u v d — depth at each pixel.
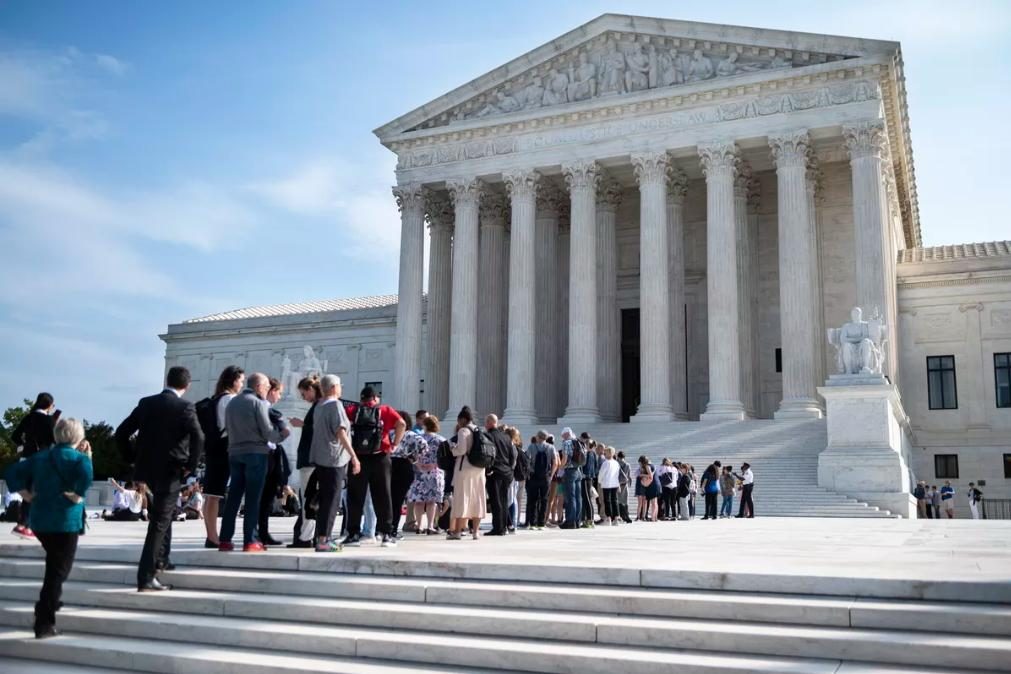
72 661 12.09
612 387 58.28
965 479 56.53
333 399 16.34
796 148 51.41
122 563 16.05
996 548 18.06
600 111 56.16
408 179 61.25
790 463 42.09
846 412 38.75
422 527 23.72
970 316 58.03
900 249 67.56
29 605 14.35
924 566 13.35
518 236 57.69
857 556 15.61
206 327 87.62
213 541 17.16
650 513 35.88
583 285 55.62
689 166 58.06
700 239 63.25
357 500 18.06
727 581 11.87
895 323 55.31
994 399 56.72
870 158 49.75
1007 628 10.00
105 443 86.12
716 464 37.06
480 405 61.41
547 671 10.39
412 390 58.69
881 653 9.80
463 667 10.76
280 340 84.00
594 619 11.24
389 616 11.95
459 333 58.25
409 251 60.38
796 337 49.84
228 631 12.06
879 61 49.59
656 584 12.20
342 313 81.00
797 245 50.53
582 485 29.05
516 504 27.19
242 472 16.02
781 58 52.72
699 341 62.41
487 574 13.13
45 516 12.62
